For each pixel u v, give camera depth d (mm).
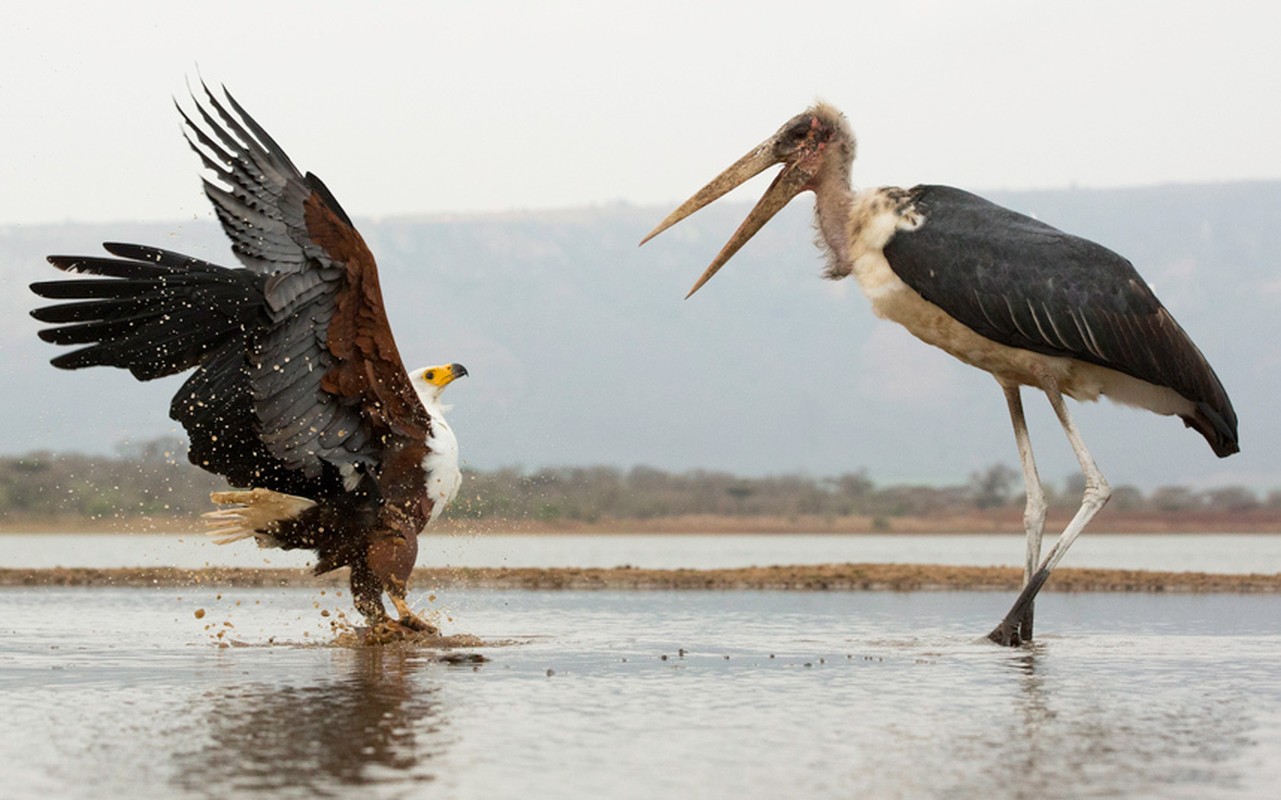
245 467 13703
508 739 8117
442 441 13406
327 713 8945
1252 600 19578
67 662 11625
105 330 13469
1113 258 13117
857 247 13922
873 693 9953
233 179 11703
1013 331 13086
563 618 16016
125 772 7242
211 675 10781
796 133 14719
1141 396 13633
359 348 12438
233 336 13523
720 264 14953
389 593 13320
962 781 7129
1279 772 7344
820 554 42625
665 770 7355
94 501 65938
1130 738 8250
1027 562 13836
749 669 11250
